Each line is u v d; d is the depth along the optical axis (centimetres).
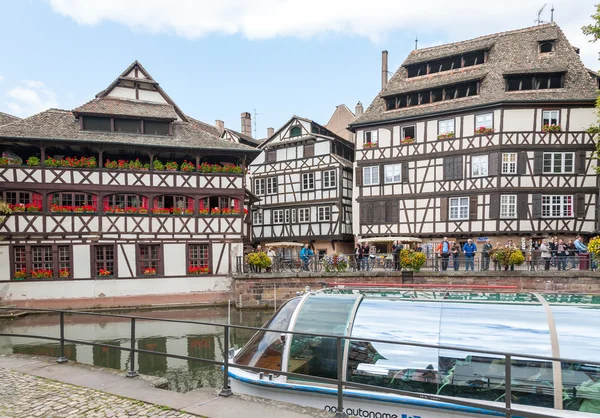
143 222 1961
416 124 2341
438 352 504
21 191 1825
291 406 409
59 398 442
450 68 2427
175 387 915
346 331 559
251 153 2122
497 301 547
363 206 2472
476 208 2147
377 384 512
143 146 1947
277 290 1895
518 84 2138
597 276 1514
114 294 1905
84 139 1861
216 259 2045
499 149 2088
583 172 2056
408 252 1778
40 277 1827
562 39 2250
